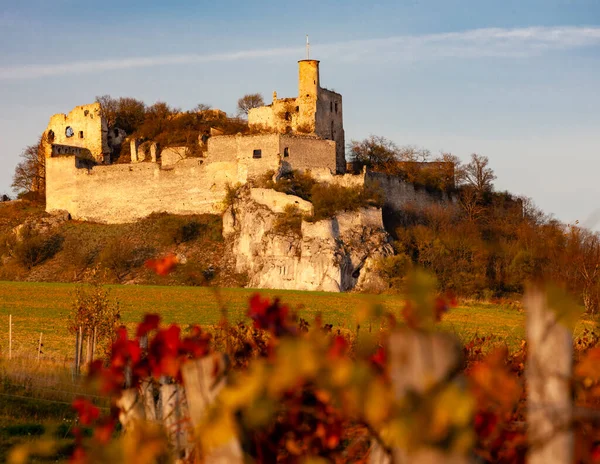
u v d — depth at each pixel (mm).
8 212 143750
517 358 14328
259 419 6902
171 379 13109
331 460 8883
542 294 7871
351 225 117188
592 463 8508
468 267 86062
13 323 72375
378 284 106062
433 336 6910
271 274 115250
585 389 8922
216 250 122438
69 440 21953
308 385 8469
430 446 6273
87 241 129000
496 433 8594
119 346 10195
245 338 14609
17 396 27812
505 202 129625
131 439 7379
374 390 6508
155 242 125500
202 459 8969
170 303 87188
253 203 121438
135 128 157875
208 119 156750
